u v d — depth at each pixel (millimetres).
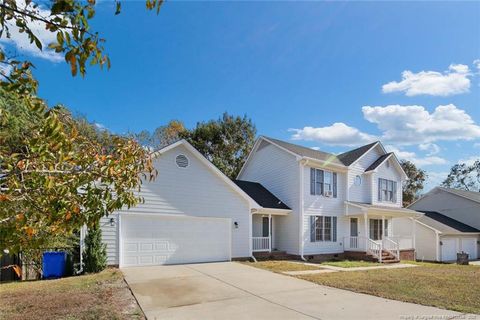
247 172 25141
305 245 20500
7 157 3270
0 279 12055
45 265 12414
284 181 21969
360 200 24047
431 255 26328
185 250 15883
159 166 15484
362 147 25969
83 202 3527
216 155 34812
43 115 2973
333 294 9562
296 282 11422
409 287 10664
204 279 11547
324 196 22000
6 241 2969
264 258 19422
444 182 54312
